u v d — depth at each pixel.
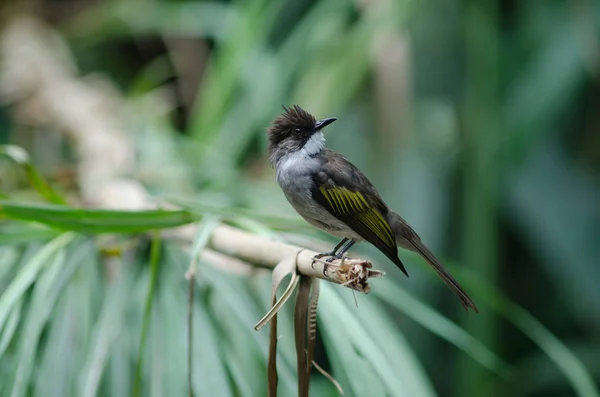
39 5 14.13
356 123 11.94
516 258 13.91
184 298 6.50
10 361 6.26
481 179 10.96
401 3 10.41
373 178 11.44
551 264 12.45
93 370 5.69
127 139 10.44
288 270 5.27
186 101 14.71
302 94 10.88
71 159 11.63
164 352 6.18
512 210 12.54
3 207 5.91
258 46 11.35
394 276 10.97
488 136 11.03
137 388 5.68
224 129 11.09
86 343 6.18
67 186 9.83
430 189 11.36
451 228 11.74
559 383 12.29
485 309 10.63
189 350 5.55
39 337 6.39
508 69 11.77
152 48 15.25
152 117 11.76
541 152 12.53
